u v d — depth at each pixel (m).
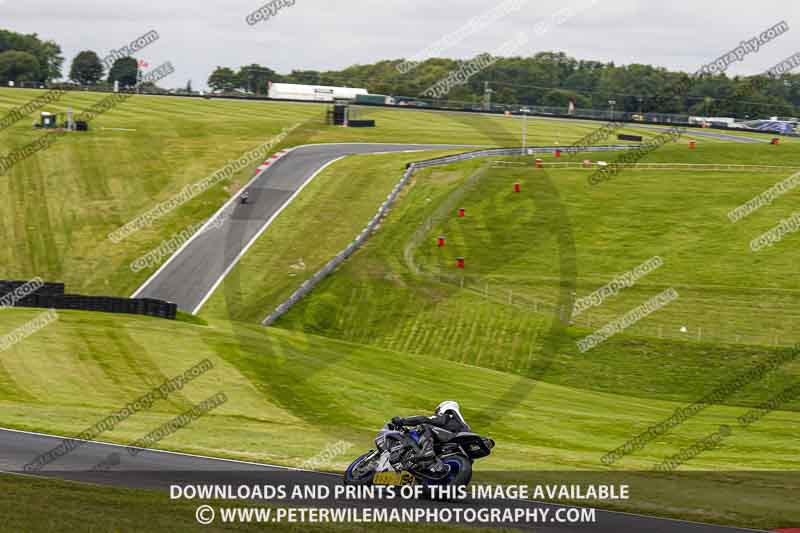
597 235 110.56
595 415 52.31
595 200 125.44
